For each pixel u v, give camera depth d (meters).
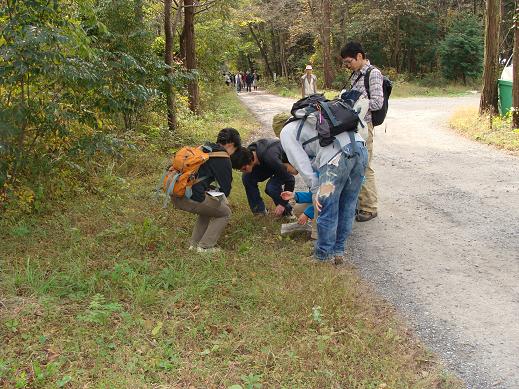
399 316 3.89
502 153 9.33
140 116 9.94
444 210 6.22
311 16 33.62
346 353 3.32
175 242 5.05
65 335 3.43
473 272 4.55
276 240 5.23
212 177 4.70
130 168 7.93
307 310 3.76
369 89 5.38
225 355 3.27
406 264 4.79
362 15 34.09
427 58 36.25
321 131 4.25
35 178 6.00
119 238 5.09
